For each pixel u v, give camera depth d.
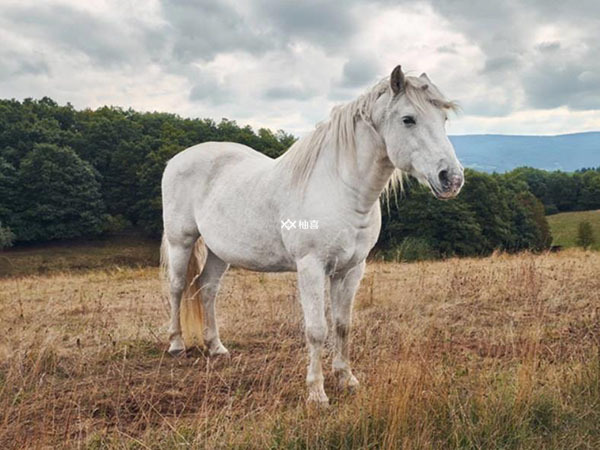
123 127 43.75
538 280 6.95
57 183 34.81
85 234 36.31
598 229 25.08
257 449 2.63
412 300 6.11
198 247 4.73
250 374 3.96
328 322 5.62
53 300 7.83
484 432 2.73
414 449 2.52
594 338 4.01
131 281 10.49
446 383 3.07
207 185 4.40
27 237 34.00
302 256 3.40
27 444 2.70
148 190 37.69
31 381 3.61
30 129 41.53
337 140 3.36
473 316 5.54
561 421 2.86
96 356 4.44
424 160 2.99
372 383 3.19
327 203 3.31
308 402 3.11
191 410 3.36
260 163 4.12
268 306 6.19
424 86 3.10
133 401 3.47
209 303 4.72
